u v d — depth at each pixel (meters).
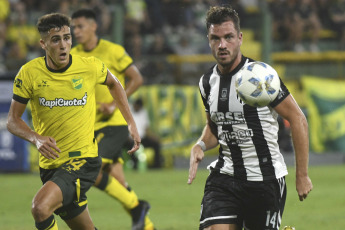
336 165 52.44
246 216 14.54
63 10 56.75
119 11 53.88
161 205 29.38
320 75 59.66
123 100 16.36
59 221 24.45
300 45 63.81
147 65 54.03
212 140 15.34
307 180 13.72
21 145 43.69
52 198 14.49
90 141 15.67
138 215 21.45
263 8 57.97
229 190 14.29
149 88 51.47
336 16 66.06
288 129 49.38
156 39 56.91
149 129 49.22
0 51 55.62
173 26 60.97
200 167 50.84
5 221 24.66
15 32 58.25
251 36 62.59
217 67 14.58
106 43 23.34
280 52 63.25
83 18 23.03
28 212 27.27
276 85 13.45
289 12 64.19
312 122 54.66
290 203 29.62
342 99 55.56
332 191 34.16
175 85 52.38
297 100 56.03
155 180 40.50
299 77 57.88
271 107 13.91
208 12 14.10
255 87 13.41
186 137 51.47
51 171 15.61
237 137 14.20
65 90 15.27
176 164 50.88
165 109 51.31
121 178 22.20
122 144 22.42
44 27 14.84
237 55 14.20
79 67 15.44
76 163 15.33
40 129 15.59
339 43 65.81
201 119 52.03
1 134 43.34
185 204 29.70
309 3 65.25
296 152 13.74
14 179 40.50
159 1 60.84
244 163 14.23
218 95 14.25
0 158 43.59
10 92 42.91
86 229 16.06
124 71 23.30
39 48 57.50
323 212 26.86
